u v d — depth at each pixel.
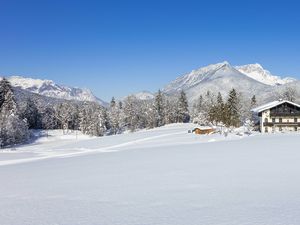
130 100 163.38
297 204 10.76
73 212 11.20
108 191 14.82
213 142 52.72
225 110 107.94
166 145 55.66
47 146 92.00
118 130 157.25
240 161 23.66
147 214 10.48
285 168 19.28
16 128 109.62
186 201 12.04
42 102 178.00
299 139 46.34
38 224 9.92
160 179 17.41
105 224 9.60
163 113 165.12
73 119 171.25
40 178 20.47
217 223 9.12
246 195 12.54
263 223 8.88
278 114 97.12
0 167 32.28
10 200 13.87
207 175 17.91
